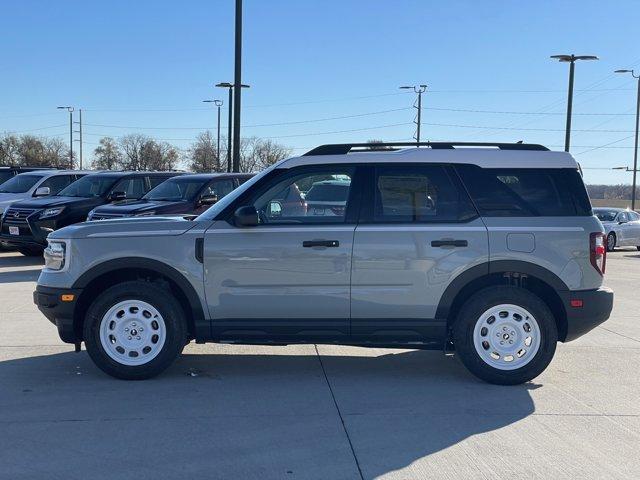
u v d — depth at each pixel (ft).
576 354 23.93
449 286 19.70
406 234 19.63
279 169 20.40
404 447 15.23
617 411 17.76
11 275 42.01
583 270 19.77
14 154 241.96
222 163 194.59
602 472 13.96
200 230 19.89
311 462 14.42
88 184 52.01
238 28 54.03
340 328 19.90
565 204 20.04
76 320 20.15
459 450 15.06
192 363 22.36
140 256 19.81
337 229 19.72
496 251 19.62
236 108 55.11
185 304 20.67
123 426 16.43
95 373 20.94
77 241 19.90
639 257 69.26
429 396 18.97
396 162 20.21
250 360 22.85
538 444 15.43
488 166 20.13
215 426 16.47
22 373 20.90
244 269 19.75
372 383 20.26
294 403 18.26
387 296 19.72
